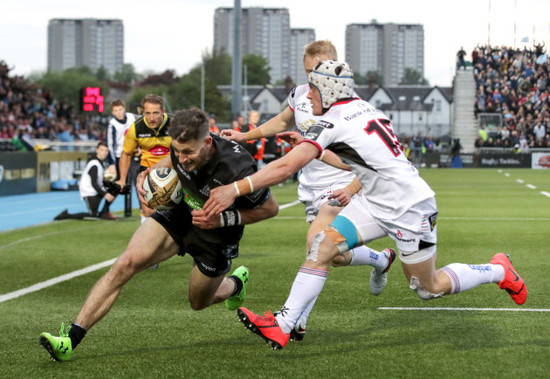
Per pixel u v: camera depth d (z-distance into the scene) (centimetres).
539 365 672
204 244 741
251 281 1151
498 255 806
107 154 2277
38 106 5834
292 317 696
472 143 8594
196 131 658
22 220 2370
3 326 866
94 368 685
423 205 697
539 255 1409
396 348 741
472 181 4450
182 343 778
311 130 688
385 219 707
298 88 945
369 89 13538
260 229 1902
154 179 736
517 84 7962
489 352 720
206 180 700
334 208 831
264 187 668
